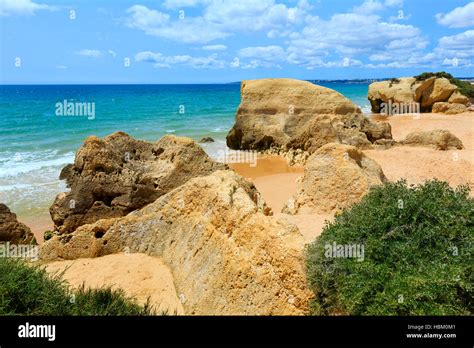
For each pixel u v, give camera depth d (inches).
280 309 315.3
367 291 279.6
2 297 282.8
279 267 325.4
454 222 322.7
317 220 533.3
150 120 2054.6
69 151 1327.5
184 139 666.2
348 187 571.5
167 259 464.8
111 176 626.5
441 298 269.6
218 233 396.8
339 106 1296.8
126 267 459.8
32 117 2101.4
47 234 644.7
